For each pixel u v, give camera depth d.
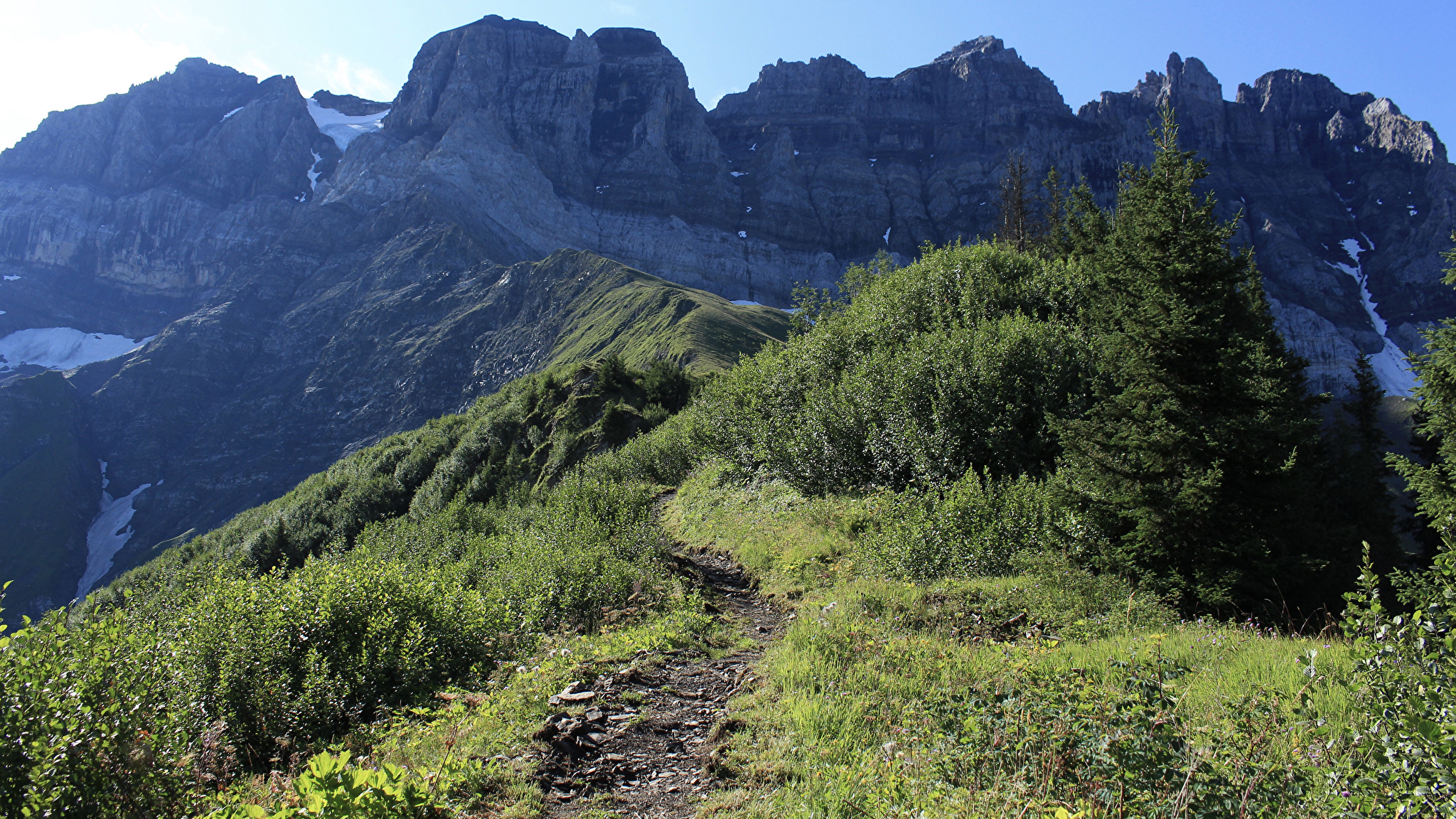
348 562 13.68
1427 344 17.42
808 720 7.46
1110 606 11.92
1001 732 5.58
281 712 9.42
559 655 10.62
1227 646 9.08
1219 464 13.02
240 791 7.12
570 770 6.86
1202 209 14.81
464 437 72.19
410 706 10.09
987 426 20.75
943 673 8.38
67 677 6.90
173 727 7.46
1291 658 8.02
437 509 60.97
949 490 18.02
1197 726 6.01
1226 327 15.02
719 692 9.48
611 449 54.53
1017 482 17.50
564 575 16.19
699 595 15.82
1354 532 16.11
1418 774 4.05
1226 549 12.84
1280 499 13.75
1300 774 4.85
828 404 26.05
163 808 6.66
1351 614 5.83
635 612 14.43
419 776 6.03
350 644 11.10
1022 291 29.30
